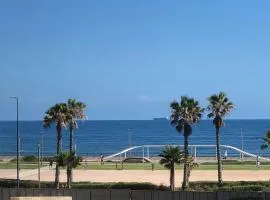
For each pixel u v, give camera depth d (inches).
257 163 4788.4
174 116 3341.5
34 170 4537.4
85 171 4473.4
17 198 2345.0
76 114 3499.0
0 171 4485.7
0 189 2571.4
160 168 4704.7
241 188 3051.2
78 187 3250.5
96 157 6889.8
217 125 3449.8
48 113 3442.4
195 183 3339.1
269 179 3676.2
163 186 3196.4
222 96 3472.0
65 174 4178.2
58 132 3425.2
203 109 3383.4
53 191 2524.6
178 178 3870.6
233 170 4407.0
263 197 2258.9
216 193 2310.5
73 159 3238.2
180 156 3085.6
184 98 3353.8
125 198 2429.9
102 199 2453.2
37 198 2348.7
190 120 3319.4
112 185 3240.7
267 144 3358.8
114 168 4736.7
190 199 2340.1
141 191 2416.3
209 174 4060.0
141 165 5059.1
